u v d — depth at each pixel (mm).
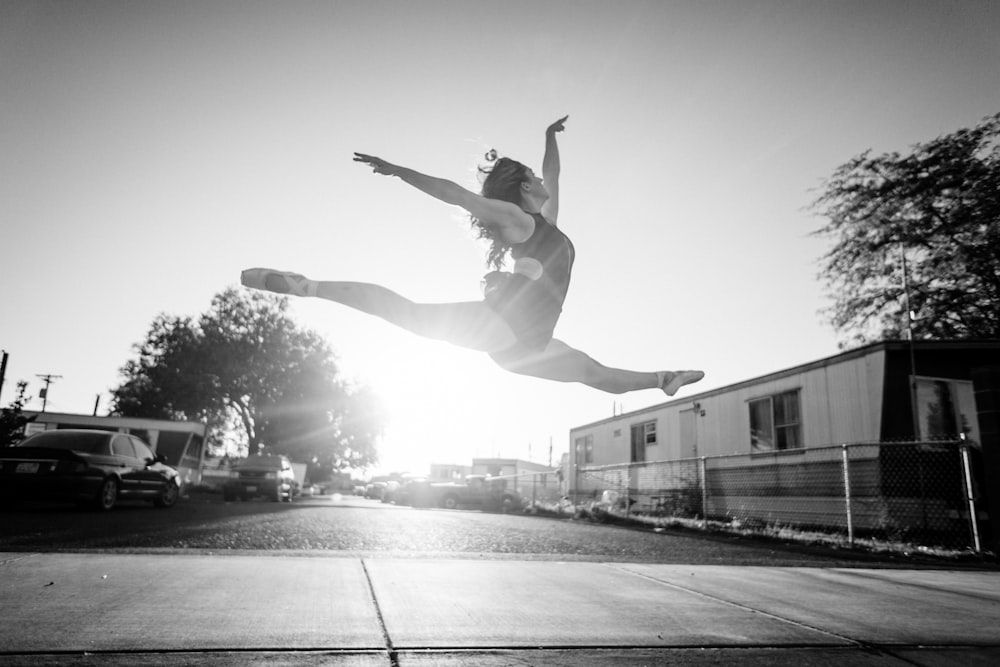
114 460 12117
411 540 9422
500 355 2822
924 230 20547
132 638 3352
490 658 3350
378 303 2650
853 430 13203
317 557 6266
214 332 48406
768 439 15773
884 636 4070
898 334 21328
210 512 13758
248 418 50719
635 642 3744
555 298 2699
